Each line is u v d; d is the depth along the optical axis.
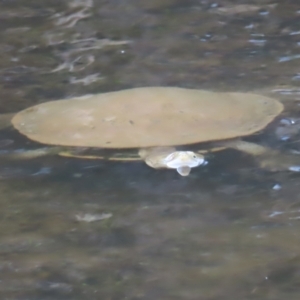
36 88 14.61
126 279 8.27
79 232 9.34
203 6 20.36
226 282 8.14
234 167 11.02
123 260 8.67
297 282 8.08
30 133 11.89
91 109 12.23
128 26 18.86
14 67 16.00
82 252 8.88
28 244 9.09
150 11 20.05
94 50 17.09
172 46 17.23
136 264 8.58
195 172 10.91
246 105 12.55
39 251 8.92
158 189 10.48
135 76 15.30
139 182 10.71
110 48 17.20
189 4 20.59
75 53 16.91
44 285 8.20
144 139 11.26
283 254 8.66
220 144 11.47
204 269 8.42
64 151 11.46
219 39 17.66
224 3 20.53
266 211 9.73
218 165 11.08
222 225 9.40
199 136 11.36
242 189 10.38
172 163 10.78
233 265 8.48
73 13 20.03
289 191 10.24
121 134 11.39
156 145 11.16
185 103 12.23
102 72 15.58
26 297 7.96
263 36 17.72
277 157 11.23
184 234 9.20
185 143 11.20
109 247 8.96
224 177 10.73
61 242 9.12
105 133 11.47
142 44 17.47
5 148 11.70
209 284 8.12
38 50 17.16
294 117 12.67
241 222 9.46
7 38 18.09
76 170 11.09
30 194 10.39
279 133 11.99
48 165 11.23
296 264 8.44
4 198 10.29
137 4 20.70
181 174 10.70
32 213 9.85
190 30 18.44
